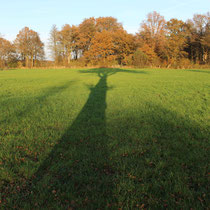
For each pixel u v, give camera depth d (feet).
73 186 8.43
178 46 172.96
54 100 28.55
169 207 7.25
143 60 159.43
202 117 18.79
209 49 182.50
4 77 76.33
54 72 109.70
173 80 57.16
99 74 88.12
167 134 14.51
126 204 7.40
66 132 15.25
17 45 208.23
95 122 17.80
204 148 12.14
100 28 208.23
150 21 181.98
